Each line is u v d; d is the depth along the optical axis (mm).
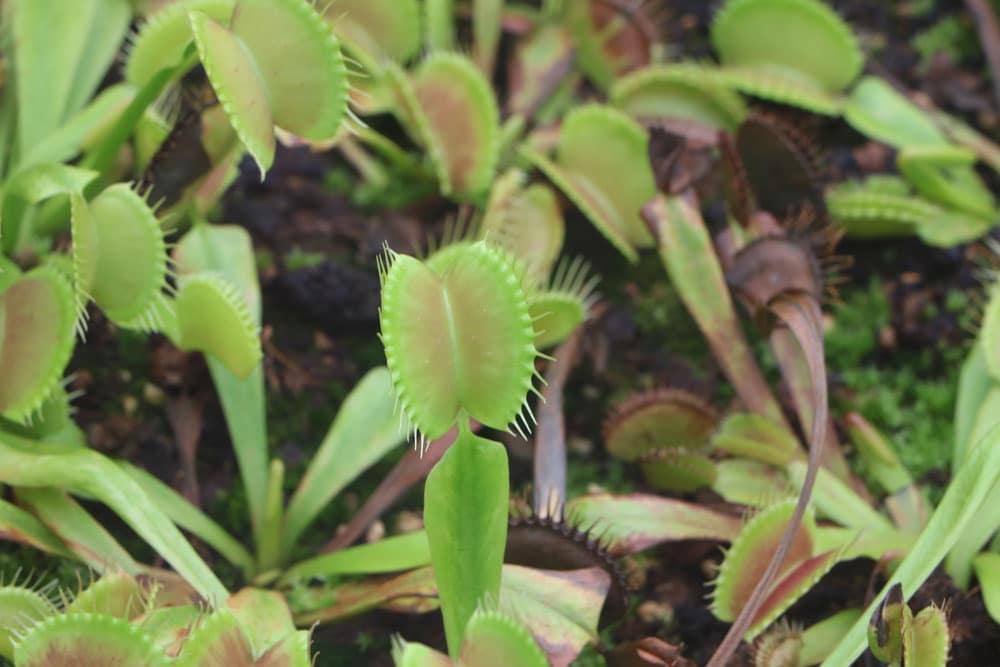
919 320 583
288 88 480
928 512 533
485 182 579
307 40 478
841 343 581
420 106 576
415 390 455
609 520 522
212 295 508
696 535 521
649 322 586
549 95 612
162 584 506
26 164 544
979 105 625
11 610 481
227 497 545
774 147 561
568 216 599
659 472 542
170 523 492
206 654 464
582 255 596
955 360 577
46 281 502
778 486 536
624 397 572
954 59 637
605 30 610
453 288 460
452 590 476
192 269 543
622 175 576
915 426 564
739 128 561
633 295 591
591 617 489
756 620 500
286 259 580
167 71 507
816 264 531
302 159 602
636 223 580
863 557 534
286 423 559
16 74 565
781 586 501
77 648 459
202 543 536
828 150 620
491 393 461
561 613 489
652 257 598
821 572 499
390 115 613
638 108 598
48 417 515
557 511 522
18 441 507
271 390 562
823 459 541
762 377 547
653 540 520
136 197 500
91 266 501
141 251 503
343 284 571
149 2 590
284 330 573
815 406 504
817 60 602
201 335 518
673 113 596
